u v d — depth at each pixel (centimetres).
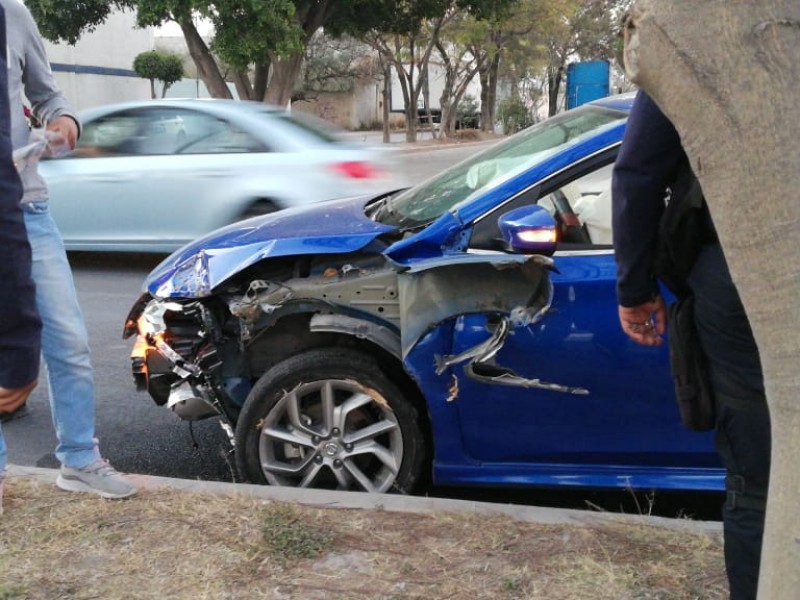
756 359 192
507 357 327
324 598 263
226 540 297
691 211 196
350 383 353
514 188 342
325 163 769
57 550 291
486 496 390
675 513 373
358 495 332
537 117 4344
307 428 359
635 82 152
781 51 133
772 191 138
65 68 2788
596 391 327
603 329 321
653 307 228
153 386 392
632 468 339
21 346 192
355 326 345
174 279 380
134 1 1833
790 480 145
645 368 321
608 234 335
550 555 284
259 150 782
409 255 334
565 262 329
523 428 338
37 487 339
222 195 779
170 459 442
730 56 136
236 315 350
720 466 334
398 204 418
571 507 382
